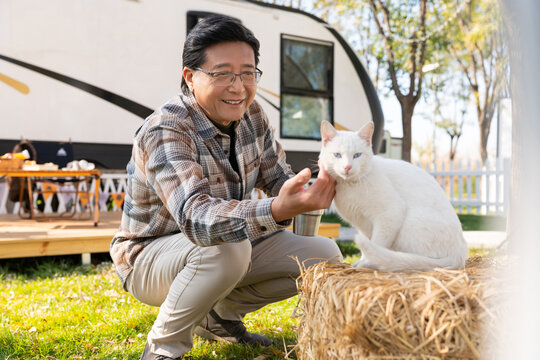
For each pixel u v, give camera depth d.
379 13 12.30
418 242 1.82
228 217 1.54
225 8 6.32
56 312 2.91
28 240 4.05
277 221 1.54
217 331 2.37
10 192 5.72
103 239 4.39
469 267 1.79
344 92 7.09
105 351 2.32
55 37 5.47
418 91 10.96
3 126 5.26
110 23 5.73
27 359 2.22
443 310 1.25
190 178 1.68
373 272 1.54
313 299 1.58
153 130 1.82
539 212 1.08
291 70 6.70
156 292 2.05
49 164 4.81
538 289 1.05
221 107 1.90
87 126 5.68
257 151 2.21
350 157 1.95
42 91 5.43
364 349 1.32
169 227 2.00
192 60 1.88
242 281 2.21
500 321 1.17
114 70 5.79
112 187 6.62
